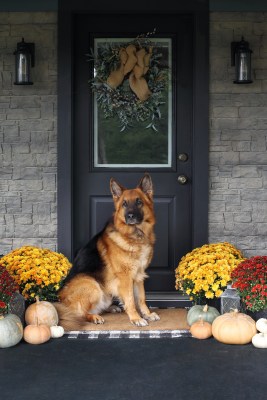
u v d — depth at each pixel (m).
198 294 4.91
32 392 3.48
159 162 5.79
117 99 5.63
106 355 4.13
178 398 3.38
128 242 4.95
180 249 5.79
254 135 5.61
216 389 3.51
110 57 5.58
